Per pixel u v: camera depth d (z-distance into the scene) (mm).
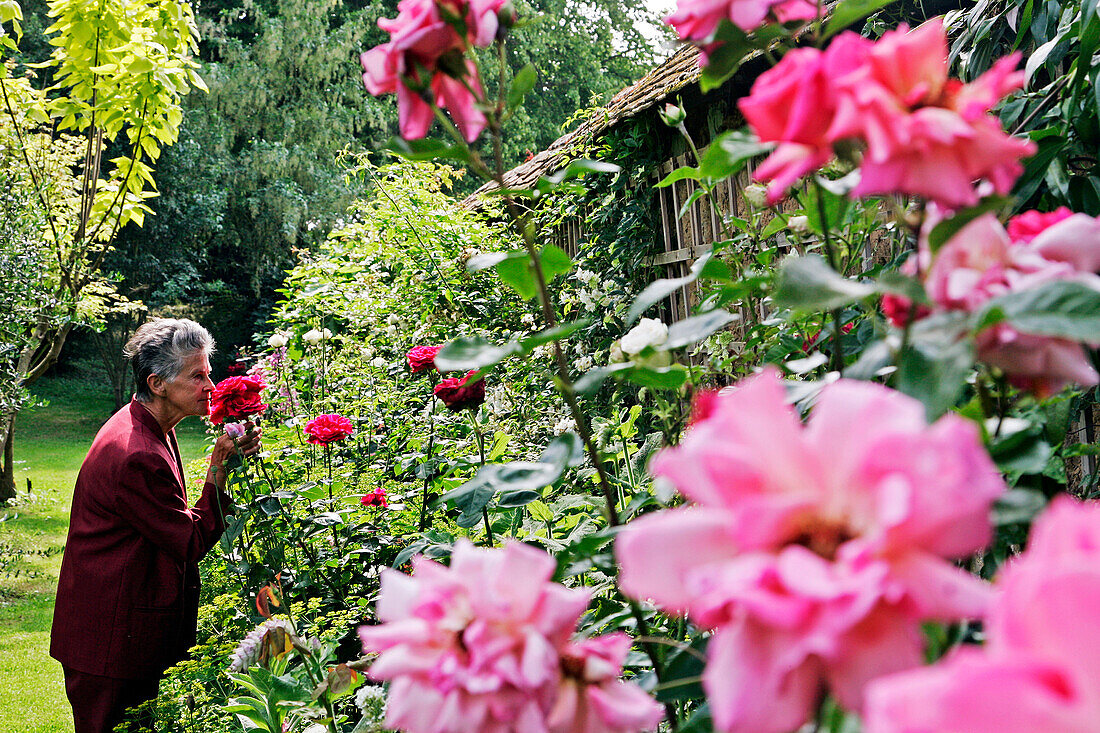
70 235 6828
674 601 399
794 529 381
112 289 7887
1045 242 531
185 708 2422
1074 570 271
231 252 18266
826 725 432
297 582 2807
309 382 4797
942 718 274
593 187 6094
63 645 2736
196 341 2863
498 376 4324
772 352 1343
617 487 1628
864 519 370
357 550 2955
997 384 635
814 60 471
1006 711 267
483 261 944
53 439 13625
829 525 379
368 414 4438
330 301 7074
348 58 17250
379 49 721
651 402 1644
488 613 545
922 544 359
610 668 572
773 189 500
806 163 490
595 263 6070
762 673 353
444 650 557
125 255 15547
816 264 551
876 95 449
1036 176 1169
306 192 16844
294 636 1548
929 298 523
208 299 17156
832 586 333
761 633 359
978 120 463
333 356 5598
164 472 2725
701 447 406
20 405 6945
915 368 499
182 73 6055
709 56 700
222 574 3445
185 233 16000
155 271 16094
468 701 525
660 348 889
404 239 6684
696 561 397
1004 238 525
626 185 5836
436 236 6547
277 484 3539
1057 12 1620
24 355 7164
